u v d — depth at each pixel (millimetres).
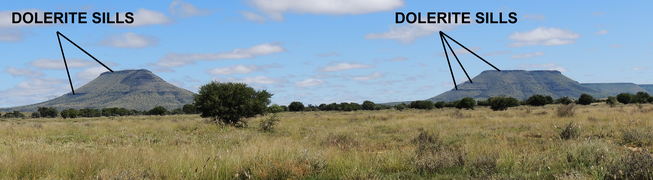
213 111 29016
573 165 8766
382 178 8164
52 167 9164
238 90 30031
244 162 9398
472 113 46969
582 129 16453
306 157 9297
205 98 30172
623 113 27781
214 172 8648
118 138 18562
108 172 8281
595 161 8859
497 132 18062
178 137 18203
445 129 20922
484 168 8453
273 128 25984
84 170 8859
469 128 20688
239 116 30219
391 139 17125
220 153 10664
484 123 24406
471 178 7699
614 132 15148
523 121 24031
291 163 8984
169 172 8641
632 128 14977
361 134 19281
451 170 8820
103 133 22203
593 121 21297
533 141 13758
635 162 7609
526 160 9094
